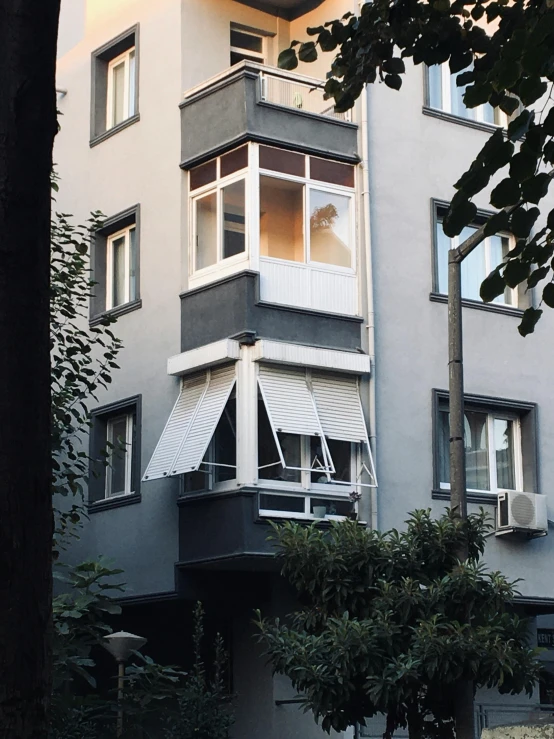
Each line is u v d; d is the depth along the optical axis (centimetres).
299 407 1936
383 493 1991
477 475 2138
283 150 2012
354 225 2059
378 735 1936
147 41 2242
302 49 1059
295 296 1984
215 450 1952
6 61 571
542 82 684
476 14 939
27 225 564
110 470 2211
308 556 1201
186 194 2102
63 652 1295
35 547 547
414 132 2152
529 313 810
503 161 712
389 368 2042
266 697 1970
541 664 1172
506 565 2103
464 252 1271
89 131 2353
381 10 1000
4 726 526
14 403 552
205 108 2072
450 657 1105
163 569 2005
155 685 1380
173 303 2080
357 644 1124
